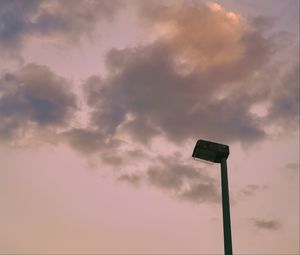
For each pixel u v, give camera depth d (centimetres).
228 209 1298
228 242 1236
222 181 1360
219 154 1406
